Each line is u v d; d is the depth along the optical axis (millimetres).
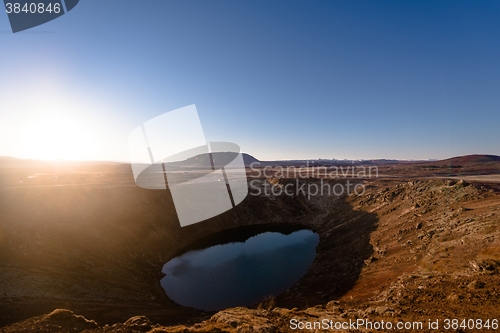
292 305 18250
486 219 18484
